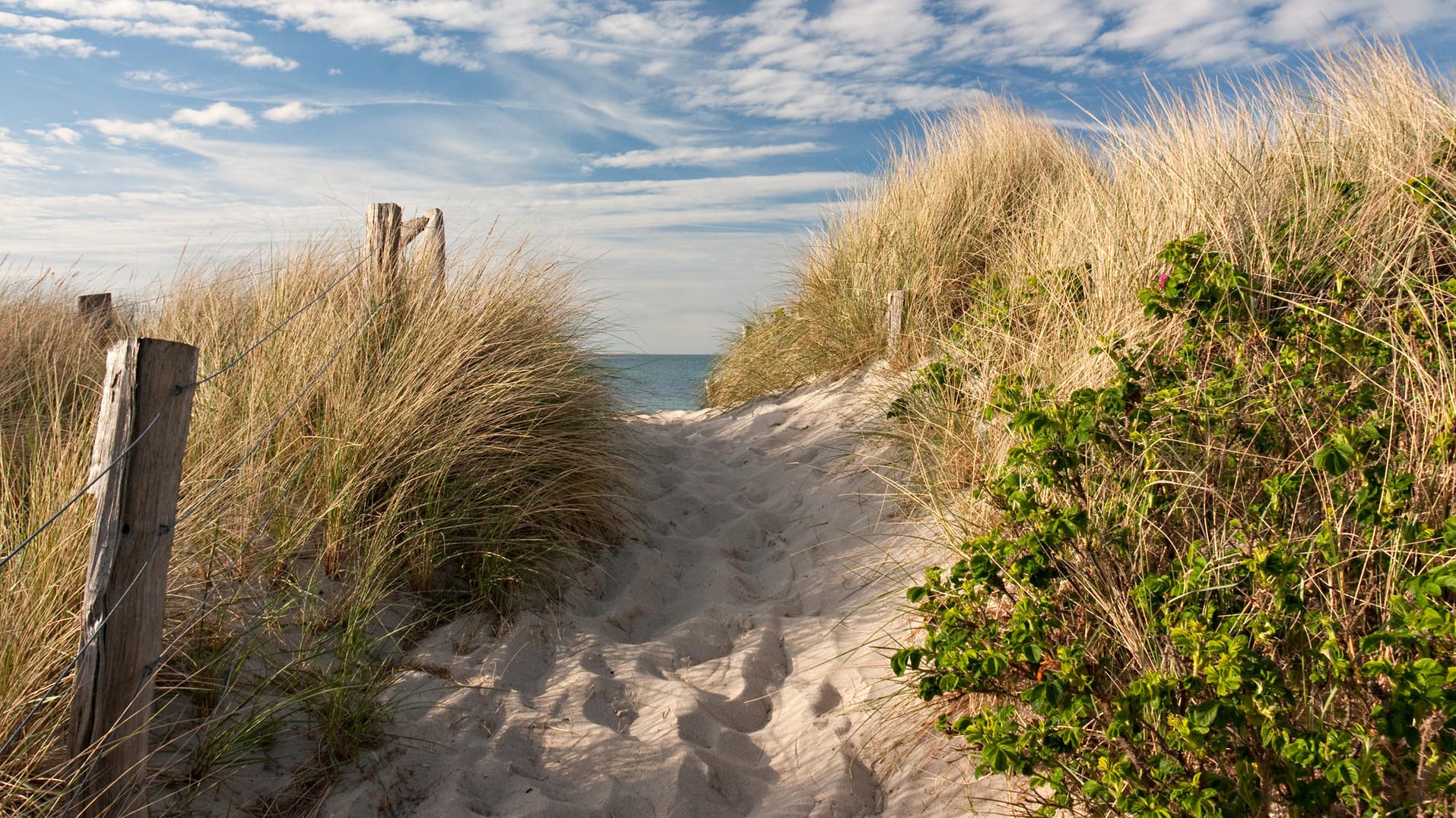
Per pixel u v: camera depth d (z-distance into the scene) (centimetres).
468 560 379
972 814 247
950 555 337
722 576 425
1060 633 247
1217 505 259
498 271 490
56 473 286
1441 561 199
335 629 321
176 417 214
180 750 255
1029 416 264
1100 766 193
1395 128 430
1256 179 429
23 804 208
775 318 837
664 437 683
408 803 263
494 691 320
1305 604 220
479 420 404
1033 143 771
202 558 313
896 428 506
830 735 300
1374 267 341
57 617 243
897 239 690
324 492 362
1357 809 177
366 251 470
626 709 320
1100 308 400
